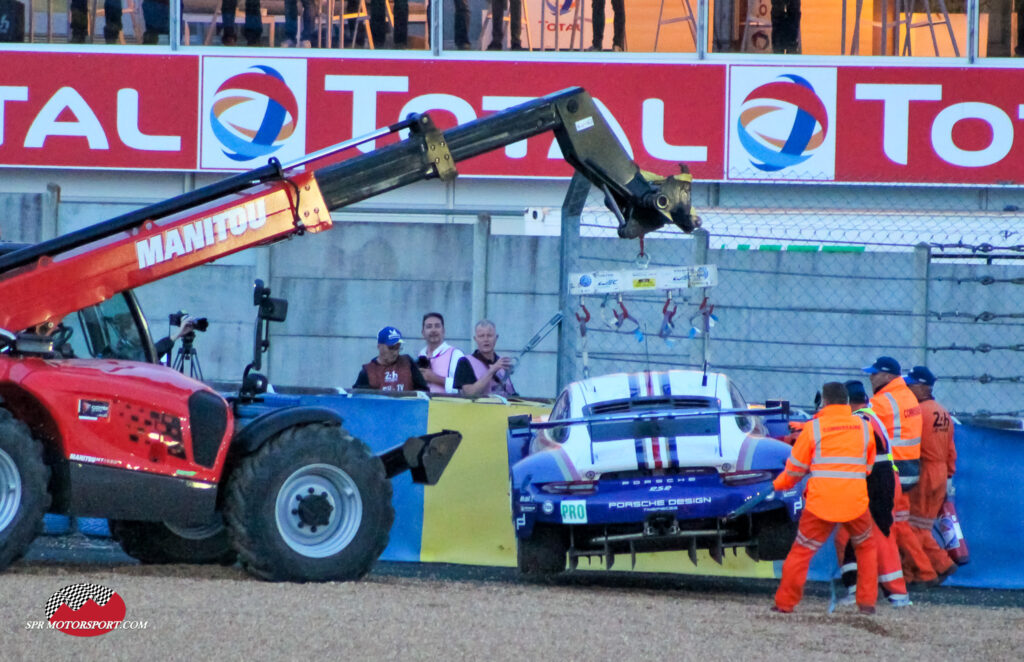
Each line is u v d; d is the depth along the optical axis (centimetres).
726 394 3850
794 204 7106
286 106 7131
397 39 7175
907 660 2508
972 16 7081
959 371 5512
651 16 7131
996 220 6600
